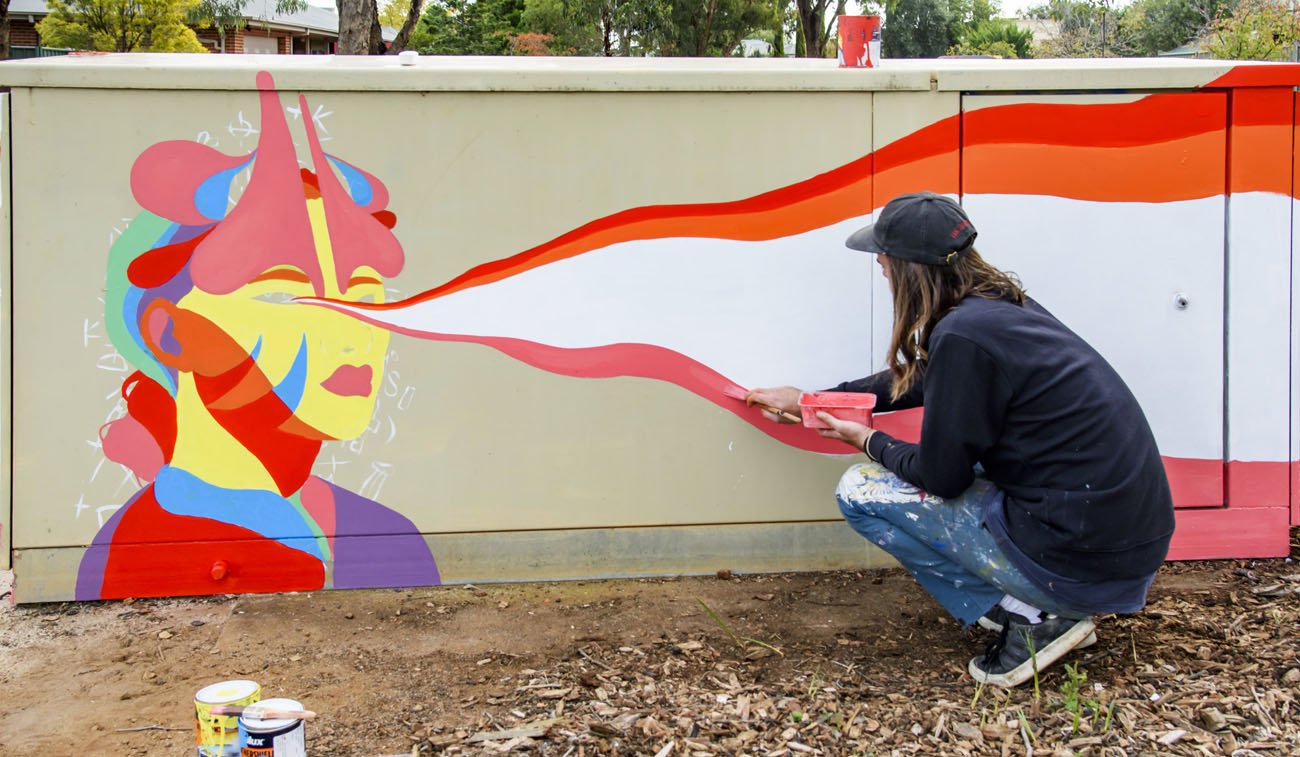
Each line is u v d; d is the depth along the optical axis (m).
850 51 3.45
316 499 3.39
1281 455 3.56
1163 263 3.48
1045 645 2.64
